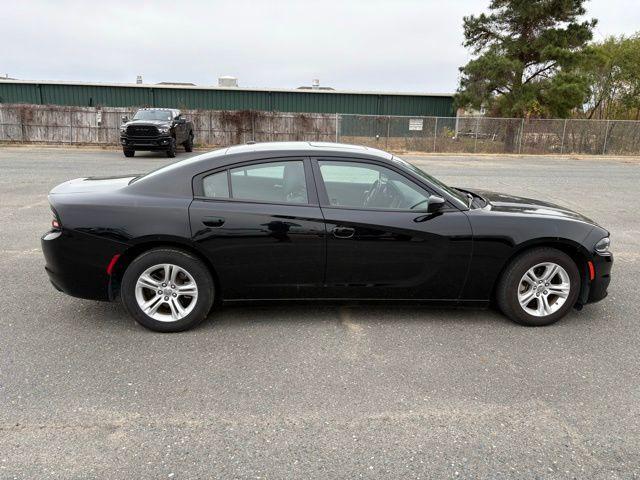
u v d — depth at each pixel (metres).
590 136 27.05
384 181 4.20
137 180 4.22
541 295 4.32
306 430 2.87
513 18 27.39
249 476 2.50
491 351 3.88
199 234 3.96
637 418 3.05
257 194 4.11
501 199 4.87
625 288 5.38
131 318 4.38
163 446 2.71
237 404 3.12
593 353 3.88
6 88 34.28
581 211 9.95
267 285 4.14
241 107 35.44
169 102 34.97
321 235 4.04
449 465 2.61
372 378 3.45
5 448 2.67
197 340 3.98
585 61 26.84
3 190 10.78
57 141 26.53
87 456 2.62
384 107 35.94
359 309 4.65
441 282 4.22
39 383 3.30
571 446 2.78
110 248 3.96
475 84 27.62
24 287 5.05
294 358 3.71
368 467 2.58
